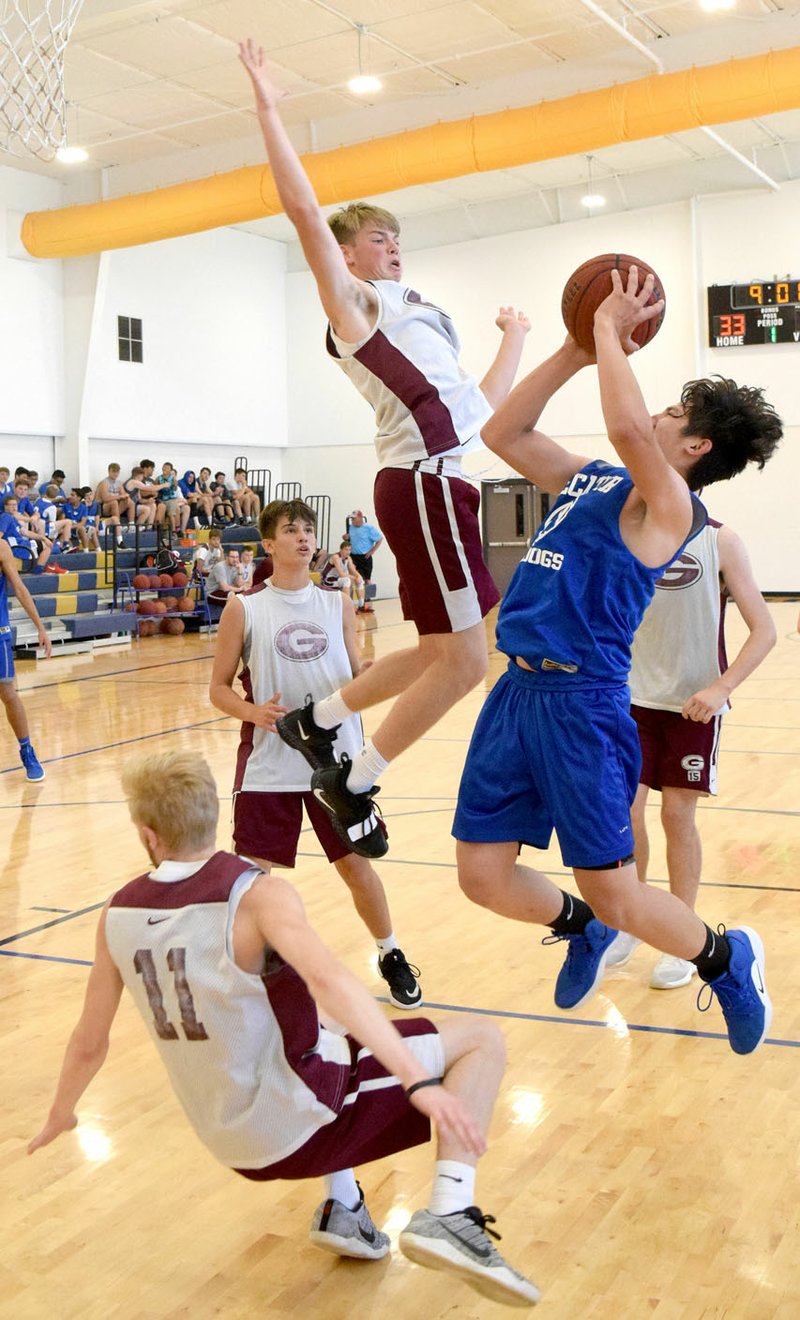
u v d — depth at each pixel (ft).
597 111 38.68
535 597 8.40
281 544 12.48
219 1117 6.68
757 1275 7.48
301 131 48.88
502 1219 8.21
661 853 17.47
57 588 50.14
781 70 36.32
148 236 47.78
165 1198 8.77
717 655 11.96
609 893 8.48
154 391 61.67
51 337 56.24
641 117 38.29
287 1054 6.58
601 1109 9.80
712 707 11.19
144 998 6.63
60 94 24.58
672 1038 11.20
